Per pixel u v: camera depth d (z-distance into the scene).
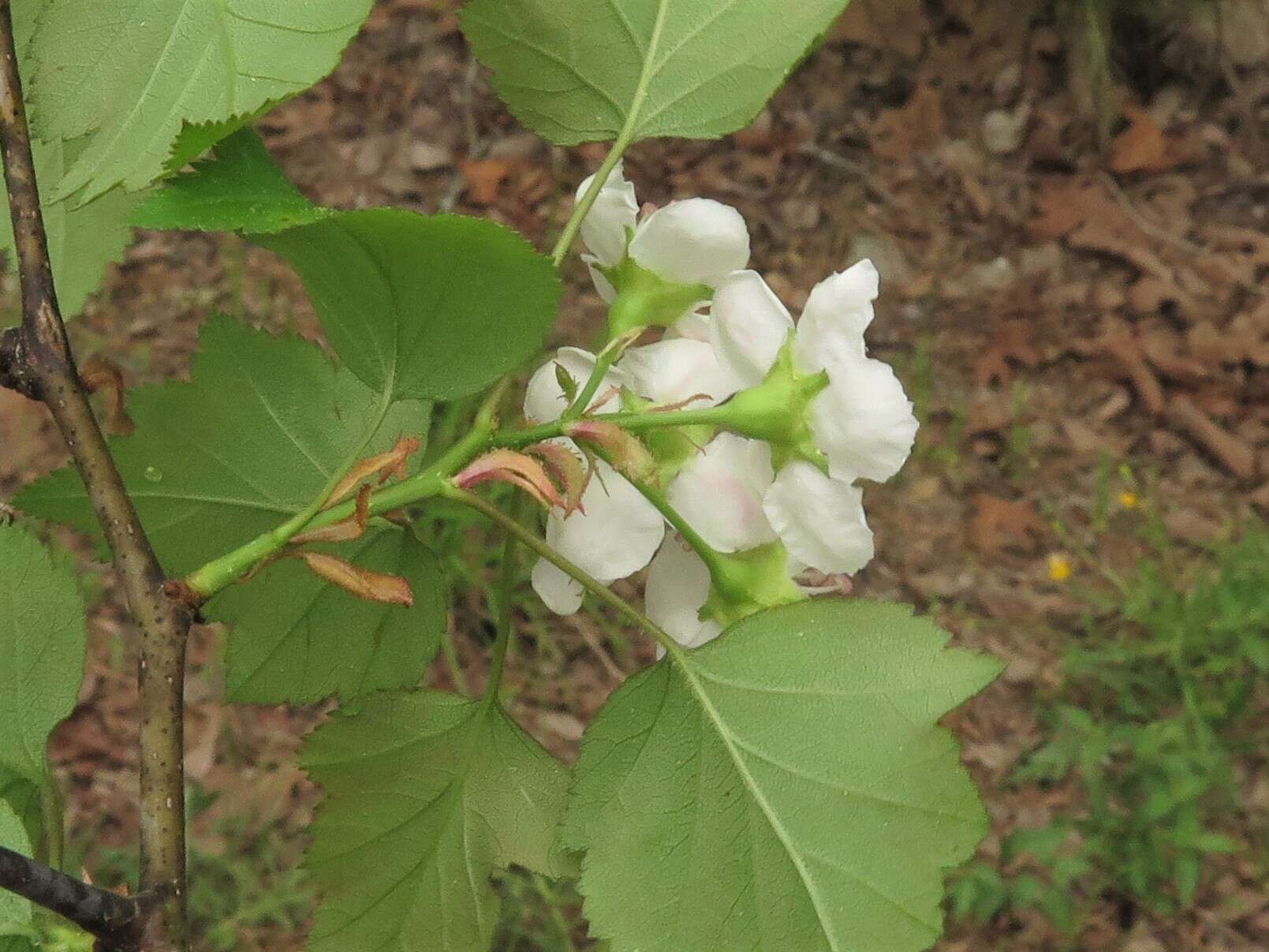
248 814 0.50
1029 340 0.69
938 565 0.62
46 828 0.11
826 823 0.11
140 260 0.64
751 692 0.11
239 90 0.10
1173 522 0.63
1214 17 0.77
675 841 0.11
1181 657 0.57
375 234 0.09
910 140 0.75
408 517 0.13
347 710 0.12
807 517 0.11
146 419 0.12
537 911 0.47
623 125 0.13
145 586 0.10
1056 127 0.76
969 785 0.11
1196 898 0.52
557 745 0.53
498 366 0.10
